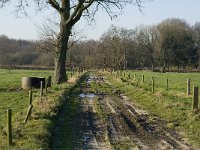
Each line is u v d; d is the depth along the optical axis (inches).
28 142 615.8
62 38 1877.5
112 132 801.6
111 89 1908.2
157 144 696.4
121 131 813.2
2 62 6097.4
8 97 1359.5
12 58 6195.9
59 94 1378.0
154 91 1590.8
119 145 682.2
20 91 1595.7
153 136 767.1
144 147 670.5
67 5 1843.0
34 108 950.4
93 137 749.3
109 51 4753.9
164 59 5772.6
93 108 1168.2
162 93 1478.8
